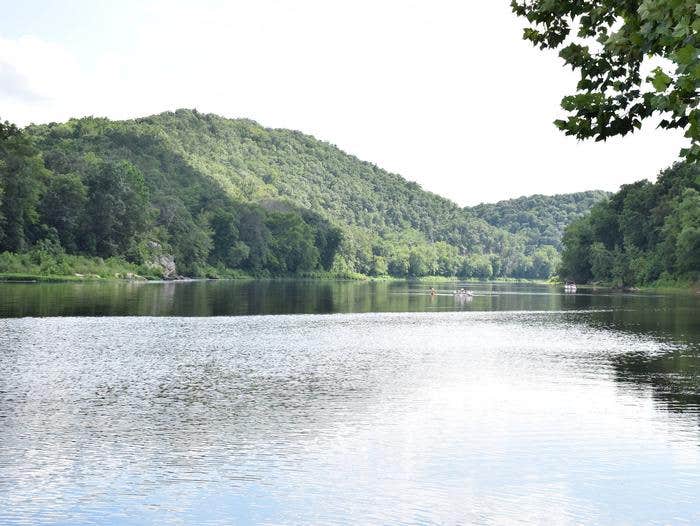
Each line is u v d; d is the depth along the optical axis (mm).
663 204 166500
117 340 48281
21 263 147375
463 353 44438
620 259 179250
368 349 46156
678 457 21109
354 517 16375
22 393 30016
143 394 30172
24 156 150125
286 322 65375
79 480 18812
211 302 91188
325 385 32688
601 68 12297
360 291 150125
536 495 17844
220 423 25109
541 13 13508
